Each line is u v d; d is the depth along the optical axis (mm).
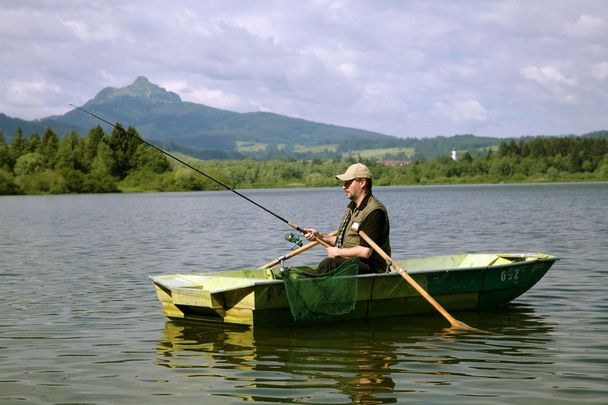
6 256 15180
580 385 5246
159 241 19078
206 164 160000
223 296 7355
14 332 7297
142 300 9234
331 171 161500
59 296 9578
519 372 5633
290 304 7121
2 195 102188
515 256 9539
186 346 6633
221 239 19453
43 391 5242
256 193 107438
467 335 7016
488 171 160250
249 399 5008
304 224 27094
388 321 7758
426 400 4941
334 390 5199
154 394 5145
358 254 7641
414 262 9547
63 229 25312
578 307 8398
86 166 120688
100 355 6316
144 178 122938
